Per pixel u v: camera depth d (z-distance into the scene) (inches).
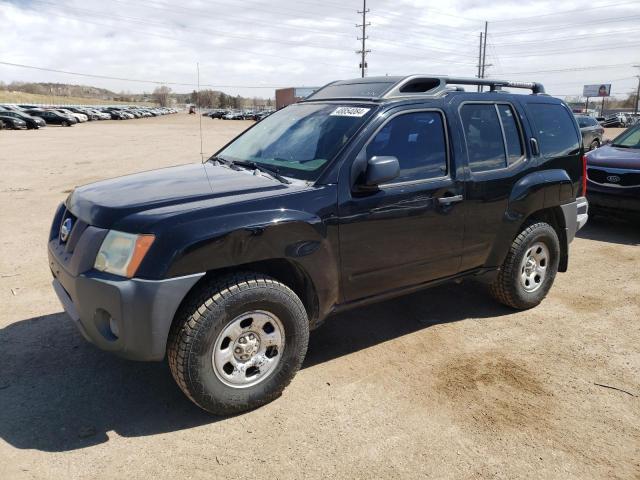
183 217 112.8
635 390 138.2
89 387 134.4
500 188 165.9
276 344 125.9
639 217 291.4
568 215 193.3
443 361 151.5
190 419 122.0
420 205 146.2
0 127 1558.8
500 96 173.8
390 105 144.8
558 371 147.1
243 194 124.6
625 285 217.5
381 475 105.3
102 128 1738.4
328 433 117.9
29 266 227.6
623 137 347.9
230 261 115.6
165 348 112.1
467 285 212.8
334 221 130.3
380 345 160.9
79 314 118.9
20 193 423.2
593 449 114.6
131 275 108.8
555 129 190.2
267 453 110.9
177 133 1427.2
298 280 134.5
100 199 127.1
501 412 127.2
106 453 109.7
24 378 138.0
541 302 197.0
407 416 124.7
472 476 105.7
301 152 144.9
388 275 146.1
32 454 108.8
